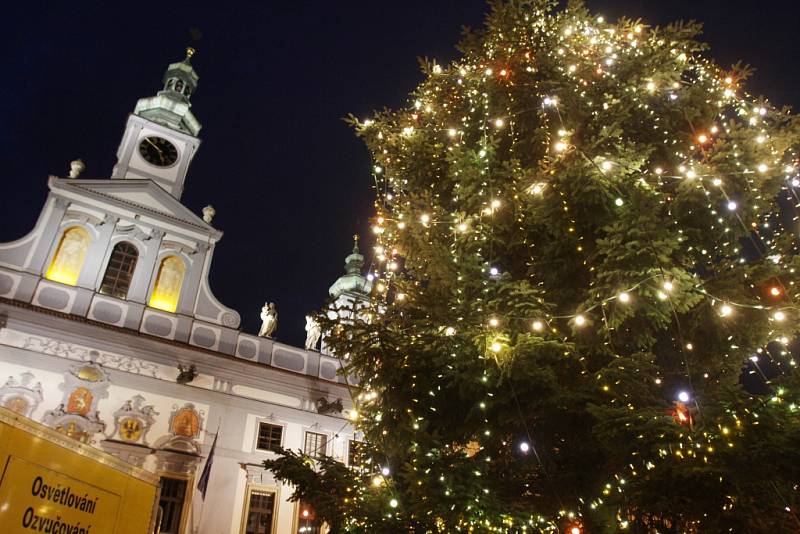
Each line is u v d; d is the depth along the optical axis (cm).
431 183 1134
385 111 1199
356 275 3278
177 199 2519
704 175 855
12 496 482
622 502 841
